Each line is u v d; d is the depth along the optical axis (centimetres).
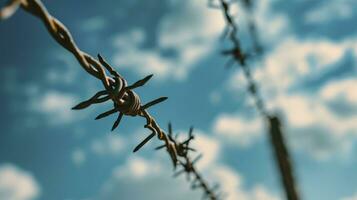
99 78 168
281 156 451
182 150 254
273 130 459
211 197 321
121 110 185
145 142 221
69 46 155
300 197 438
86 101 169
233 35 353
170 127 243
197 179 307
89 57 163
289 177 445
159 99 194
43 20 142
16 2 118
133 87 176
